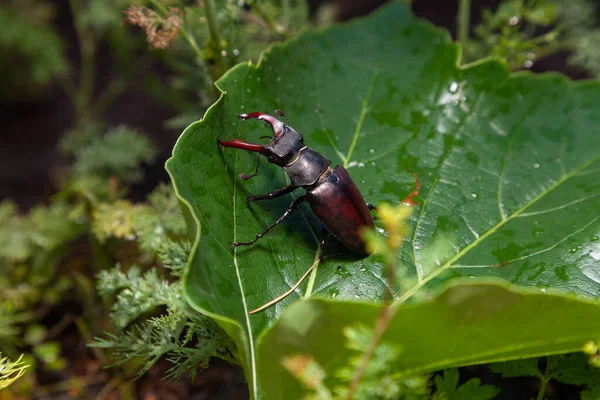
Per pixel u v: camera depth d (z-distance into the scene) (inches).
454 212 15.8
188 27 17.6
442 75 17.3
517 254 15.3
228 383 17.8
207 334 15.1
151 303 15.6
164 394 18.1
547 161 16.5
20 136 28.0
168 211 17.5
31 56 26.9
